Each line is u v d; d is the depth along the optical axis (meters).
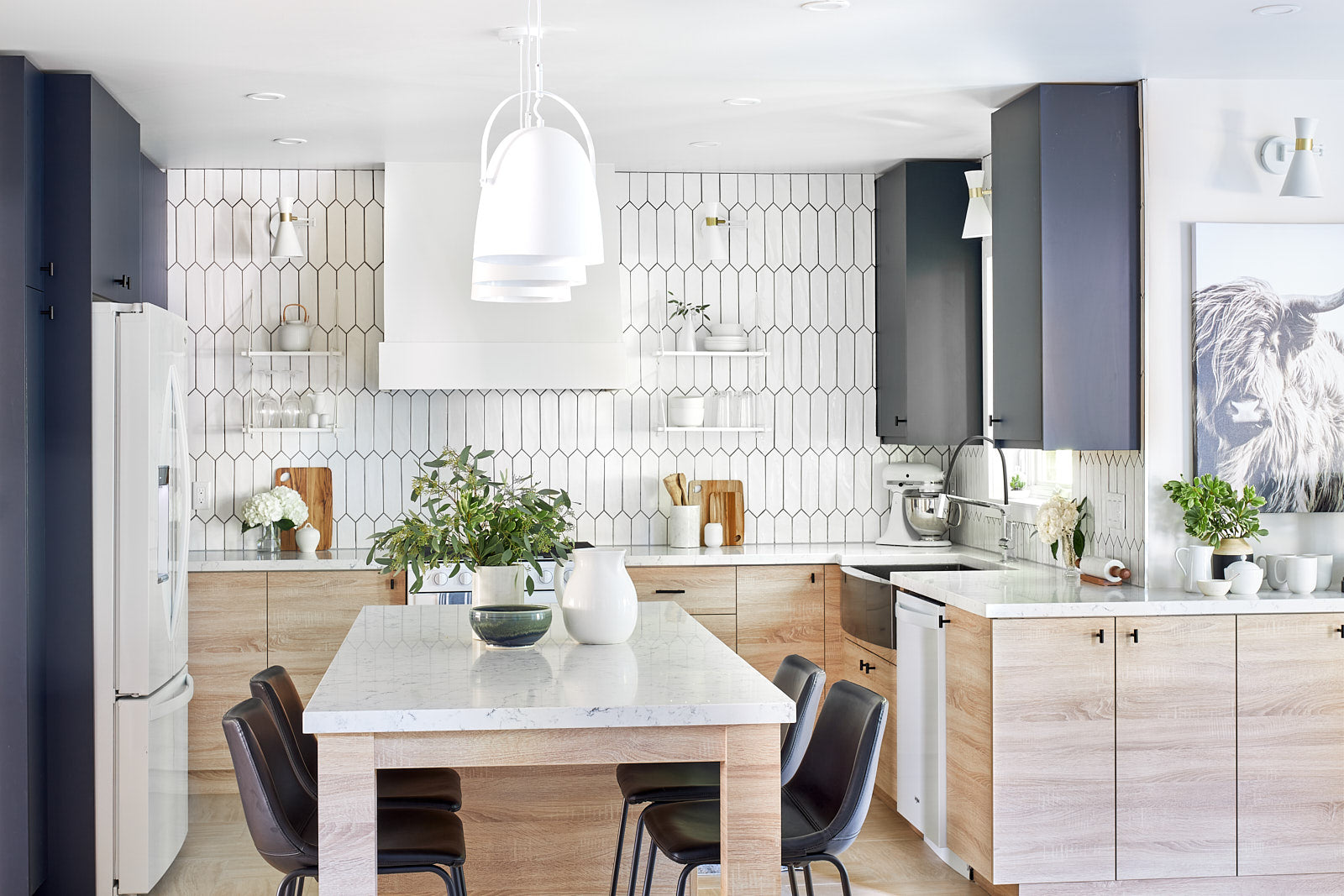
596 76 3.93
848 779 2.60
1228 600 3.63
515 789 3.29
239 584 4.95
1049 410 4.02
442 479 5.53
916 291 5.32
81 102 3.84
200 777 4.97
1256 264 4.02
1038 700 3.57
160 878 3.96
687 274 5.67
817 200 5.72
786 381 5.73
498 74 3.90
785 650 5.15
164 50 3.61
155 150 5.00
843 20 3.38
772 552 5.26
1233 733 3.63
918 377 5.32
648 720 2.29
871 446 5.78
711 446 5.70
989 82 4.04
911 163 5.30
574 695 2.37
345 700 2.33
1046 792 3.57
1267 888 3.68
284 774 2.69
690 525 5.44
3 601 3.62
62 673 3.76
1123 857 3.60
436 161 5.20
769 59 3.75
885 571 4.91
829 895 3.80
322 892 2.26
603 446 5.64
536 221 2.30
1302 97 4.07
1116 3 3.25
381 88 4.06
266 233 5.46
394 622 3.43
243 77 3.91
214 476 5.46
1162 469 4.00
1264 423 4.00
